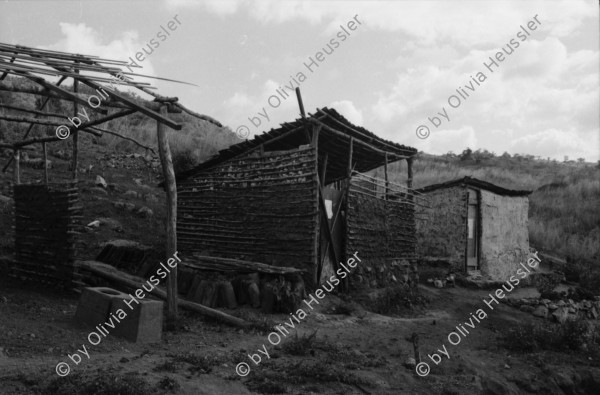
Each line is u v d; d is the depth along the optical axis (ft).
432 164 146.72
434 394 25.34
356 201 46.65
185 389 20.27
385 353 30.53
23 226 38.91
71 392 18.22
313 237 41.06
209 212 48.19
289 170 43.34
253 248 44.57
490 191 64.23
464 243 61.11
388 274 50.16
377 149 50.01
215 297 36.17
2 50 27.68
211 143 95.86
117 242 45.83
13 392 17.93
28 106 74.33
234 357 25.52
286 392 22.18
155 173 77.10
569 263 72.33
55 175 64.13
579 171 153.28
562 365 34.12
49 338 25.00
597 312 52.54
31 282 37.91
